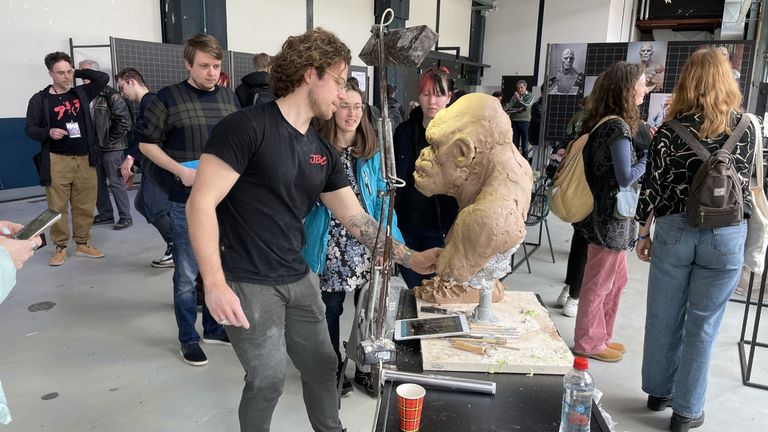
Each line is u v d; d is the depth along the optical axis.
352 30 9.39
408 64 1.09
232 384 2.41
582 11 11.82
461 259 1.39
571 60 4.58
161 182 2.44
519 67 12.86
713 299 1.93
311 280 1.61
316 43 1.36
